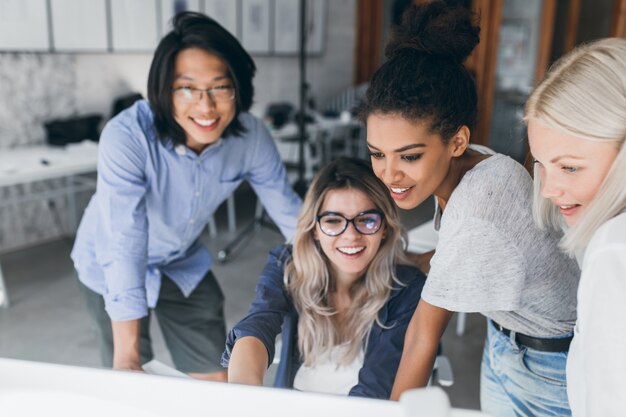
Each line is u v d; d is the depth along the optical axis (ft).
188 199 5.41
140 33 14.92
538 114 2.46
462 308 3.00
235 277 10.59
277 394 1.74
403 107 2.68
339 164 4.30
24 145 13.15
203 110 4.67
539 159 2.54
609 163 2.35
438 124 2.74
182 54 4.53
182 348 6.15
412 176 2.85
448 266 3.00
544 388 3.82
